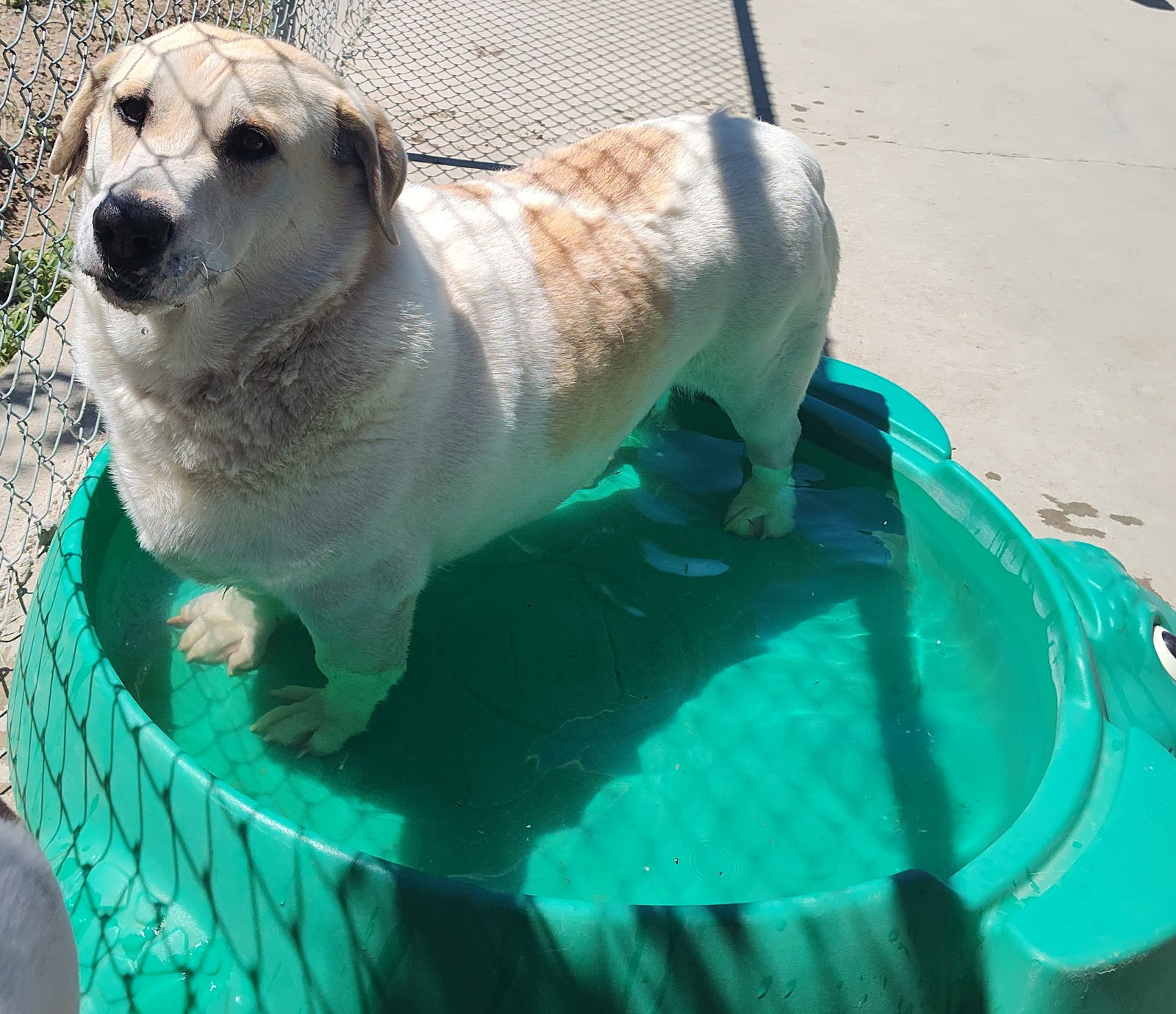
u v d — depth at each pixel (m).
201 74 0.69
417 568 0.87
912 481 1.21
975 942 0.75
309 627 0.87
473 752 0.94
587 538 1.17
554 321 0.90
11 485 0.98
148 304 0.67
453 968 0.69
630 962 0.69
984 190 2.01
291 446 0.74
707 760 0.96
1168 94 2.56
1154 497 1.32
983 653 1.06
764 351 1.08
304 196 0.72
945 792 0.94
